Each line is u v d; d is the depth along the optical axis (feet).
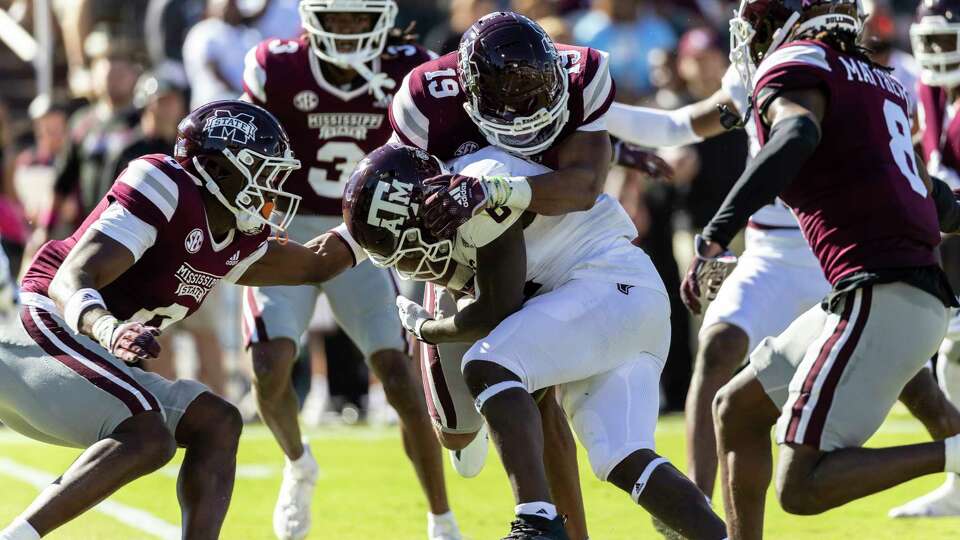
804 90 39.91
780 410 42.19
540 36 41.63
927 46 57.88
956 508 58.59
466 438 47.24
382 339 57.31
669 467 40.78
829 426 39.06
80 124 93.09
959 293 67.10
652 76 106.83
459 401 45.93
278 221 59.67
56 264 42.70
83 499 39.09
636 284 43.21
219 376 92.53
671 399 97.40
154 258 41.06
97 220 40.09
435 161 42.14
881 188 39.73
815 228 40.65
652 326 43.24
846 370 39.11
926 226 40.14
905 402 51.03
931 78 58.23
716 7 114.42
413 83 44.68
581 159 43.01
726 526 42.98
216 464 41.50
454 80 44.37
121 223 39.78
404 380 56.39
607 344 42.09
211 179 41.42
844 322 39.50
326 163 59.62
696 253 38.83
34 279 42.47
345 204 41.73
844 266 39.91
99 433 40.50
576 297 42.09
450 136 44.11
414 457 55.93
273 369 56.18
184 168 41.55
